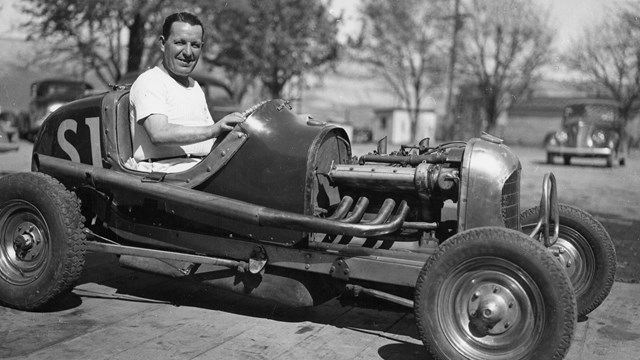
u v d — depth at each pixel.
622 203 8.99
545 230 3.22
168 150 3.80
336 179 3.39
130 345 3.11
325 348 3.17
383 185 3.30
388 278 3.07
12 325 3.36
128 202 3.69
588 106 17.67
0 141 14.38
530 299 2.71
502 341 2.76
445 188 3.12
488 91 27.81
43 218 3.50
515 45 26.41
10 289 3.55
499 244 2.71
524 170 15.00
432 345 2.83
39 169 3.90
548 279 2.64
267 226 3.20
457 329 2.82
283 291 3.33
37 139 3.98
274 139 3.35
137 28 14.55
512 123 38.94
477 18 26.47
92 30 15.03
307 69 21.95
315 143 3.27
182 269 3.53
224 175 3.40
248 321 3.54
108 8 13.83
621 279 4.64
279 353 3.08
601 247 3.64
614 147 16.55
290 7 20.53
